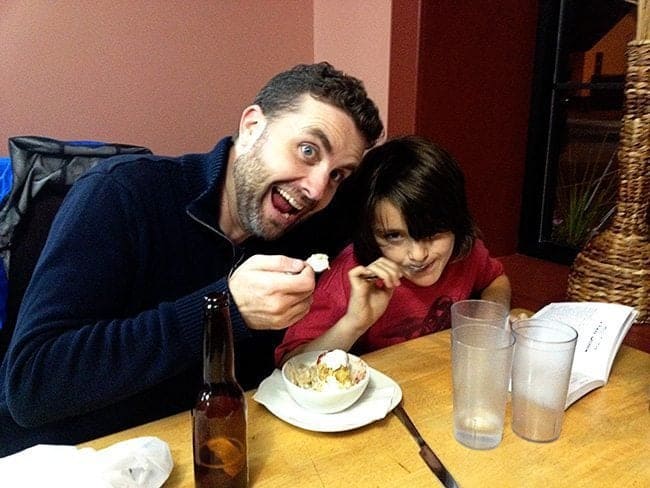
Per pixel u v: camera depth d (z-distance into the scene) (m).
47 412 0.79
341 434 0.76
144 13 1.61
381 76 1.65
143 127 1.69
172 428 0.77
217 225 1.02
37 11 1.47
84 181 0.94
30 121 1.53
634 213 1.30
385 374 0.93
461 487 0.66
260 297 0.76
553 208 1.86
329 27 1.81
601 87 1.65
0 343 1.08
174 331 0.77
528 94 1.80
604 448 0.74
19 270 1.08
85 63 1.56
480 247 1.47
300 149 0.92
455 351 0.75
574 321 1.03
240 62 1.80
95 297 0.84
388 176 1.16
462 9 1.58
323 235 1.26
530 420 0.75
